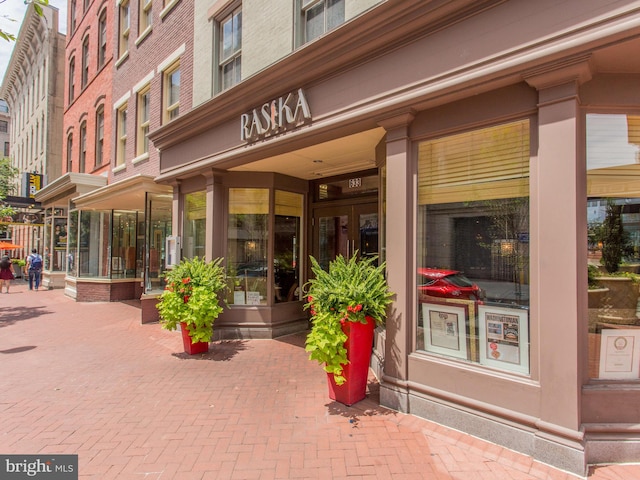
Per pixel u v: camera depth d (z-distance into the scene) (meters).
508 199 3.44
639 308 3.19
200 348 6.09
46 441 3.38
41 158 21.95
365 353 4.18
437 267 3.88
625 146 3.11
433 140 3.90
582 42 2.74
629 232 3.17
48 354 6.14
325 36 4.31
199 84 7.52
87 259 12.75
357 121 4.29
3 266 14.97
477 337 3.58
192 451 3.21
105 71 12.82
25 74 26.94
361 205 6.79
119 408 4.05
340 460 3.06
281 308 7.23
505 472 2.88
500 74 3.17
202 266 6.21
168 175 7.77
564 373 2.89
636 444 2.93
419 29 3.68
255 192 7.15
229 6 6.95
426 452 3.16
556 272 2.95
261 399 4.27
